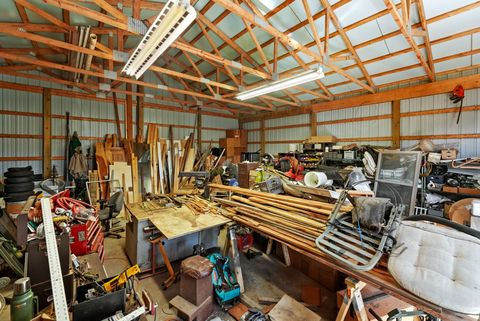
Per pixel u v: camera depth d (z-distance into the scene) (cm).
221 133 996
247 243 338
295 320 188
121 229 427
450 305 111
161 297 232
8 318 132
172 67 736
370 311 164
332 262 168
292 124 840
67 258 164
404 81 554
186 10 208
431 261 130
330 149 649
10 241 179
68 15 415
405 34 355
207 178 390
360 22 393
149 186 610
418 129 543
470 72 471
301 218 224
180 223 250
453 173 430
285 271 285
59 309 119
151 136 699
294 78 399
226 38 497
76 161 598
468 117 477
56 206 243
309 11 361
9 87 562
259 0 390
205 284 206
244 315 192
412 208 271
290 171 555
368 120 634
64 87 635
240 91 555
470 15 350
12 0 358
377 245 158
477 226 230
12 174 259
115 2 395
